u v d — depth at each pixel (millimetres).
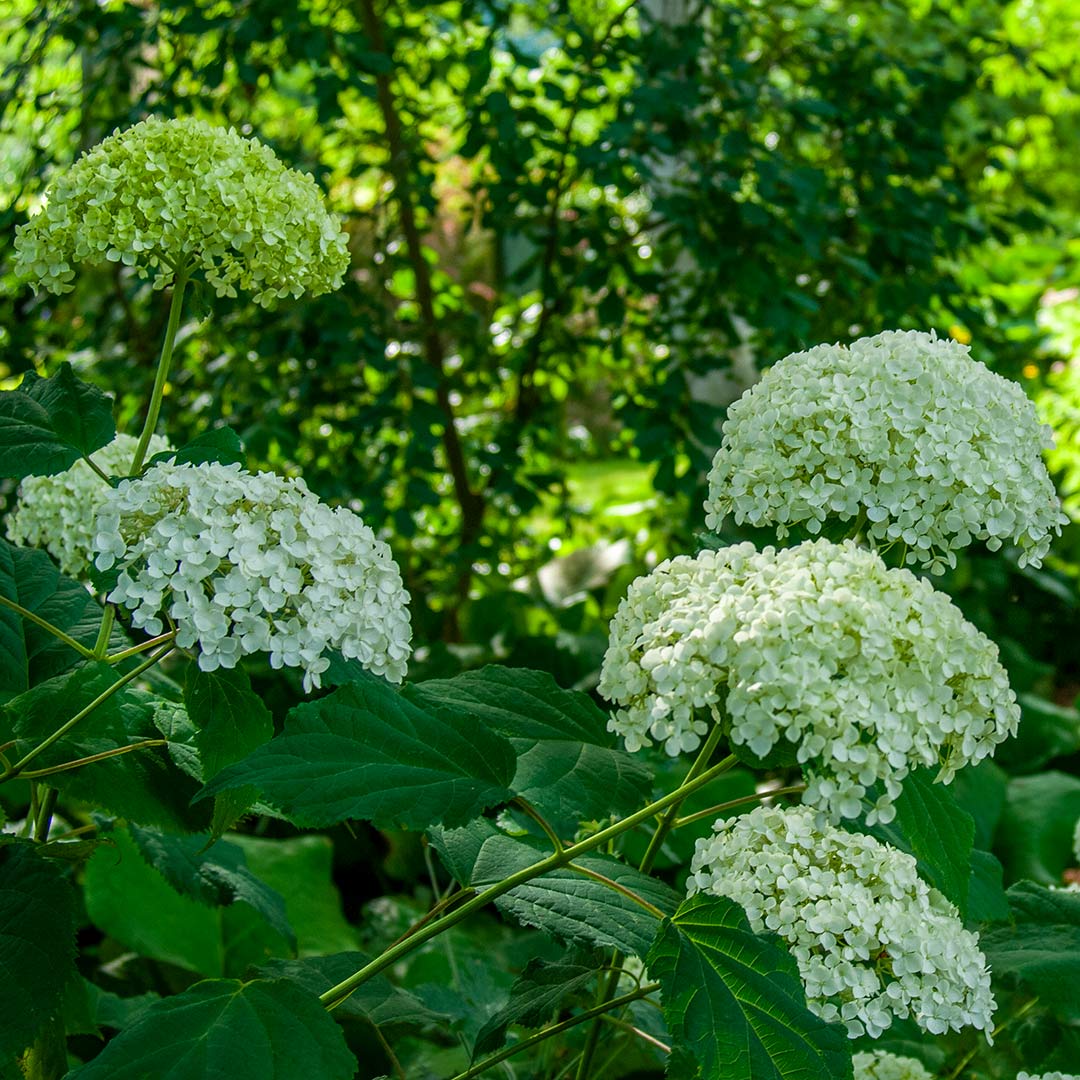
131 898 2029
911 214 2609
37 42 2723
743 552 1392
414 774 1359
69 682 1448
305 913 2129
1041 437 1484
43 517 1719
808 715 1323
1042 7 4543
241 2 2428
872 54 2760
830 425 1459
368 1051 1846
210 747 1440
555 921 1444
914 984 1425
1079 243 5145
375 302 2625
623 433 3268
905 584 1360
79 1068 1324
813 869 1435
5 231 2492
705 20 3018
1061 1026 1605
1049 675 3705
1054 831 2689
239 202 1510
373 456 2865
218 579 1392
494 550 2791
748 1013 1336
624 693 1381
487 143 2506
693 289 2801
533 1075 1702
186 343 2795
